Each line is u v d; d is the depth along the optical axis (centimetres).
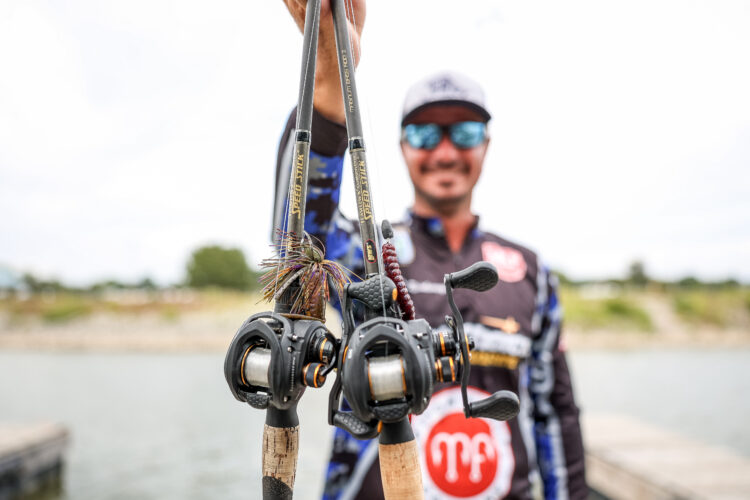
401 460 80
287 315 85
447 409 168
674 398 1641
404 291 88
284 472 85
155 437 1126
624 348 3728
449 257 183
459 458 165
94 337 3828
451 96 179
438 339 82
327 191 114
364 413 76
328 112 106
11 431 845
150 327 4084
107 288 5447
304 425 1096
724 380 2102
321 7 90
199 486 806
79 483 822
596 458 623
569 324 4288
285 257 89
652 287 5609
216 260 5528
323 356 81
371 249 85
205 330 3997
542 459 188
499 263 187
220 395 1688
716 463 572
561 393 191
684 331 4322
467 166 184
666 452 620
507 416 80
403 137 192
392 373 75
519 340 176
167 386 1906
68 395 1684
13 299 4762
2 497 709
